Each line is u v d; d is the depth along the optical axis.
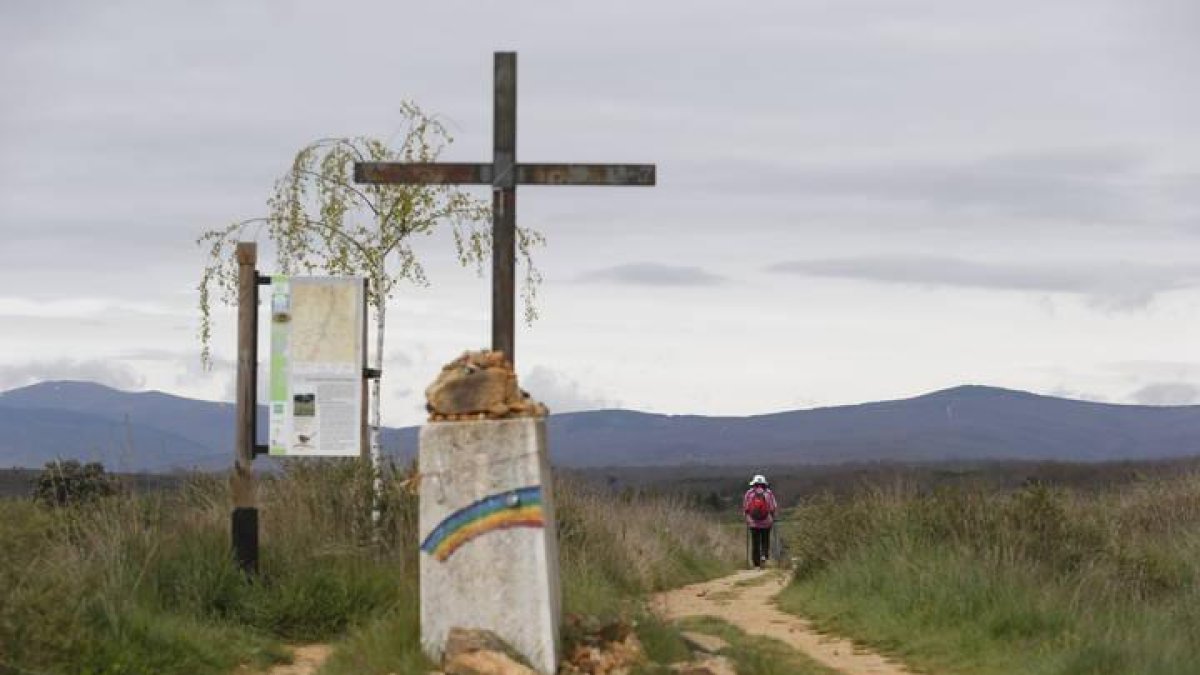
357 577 12.92
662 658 10.70
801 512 18.98
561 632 10.54
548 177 11.98
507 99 12.00
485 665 9.72
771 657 11.62
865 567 15.54
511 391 10.52
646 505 24.45
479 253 16.62
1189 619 12.59
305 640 12.25
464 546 10.23
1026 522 15.45
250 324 13.07
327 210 16.48
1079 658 11.16
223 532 13.38
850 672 11.81
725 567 24.00
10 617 10.10
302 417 13.03
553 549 10.57
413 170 11.95
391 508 14.47
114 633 10.71
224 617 12.28
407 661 10.20
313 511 14.54
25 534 12.58
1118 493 22.09
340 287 13.13
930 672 11.94
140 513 13.48
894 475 19.56
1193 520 18.89
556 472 19.81
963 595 13.42
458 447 10.29
